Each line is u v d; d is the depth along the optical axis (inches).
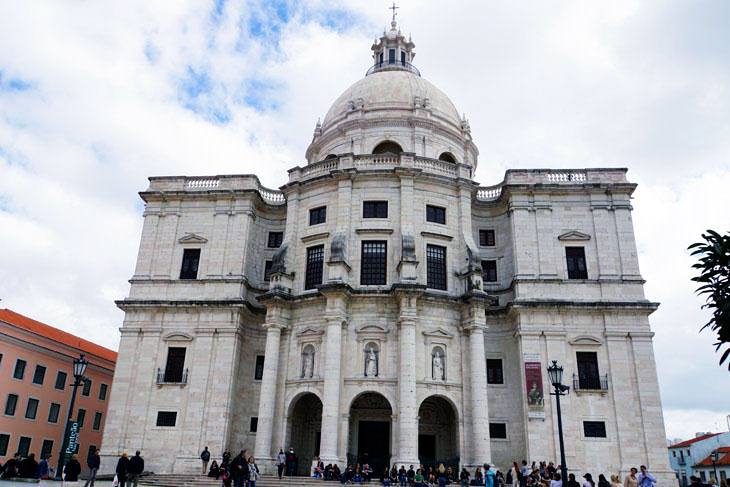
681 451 3449.8
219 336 1669.5
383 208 1669.5
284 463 1417.3
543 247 1692.9
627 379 1535.4
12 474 1133.7
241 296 1716.3
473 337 1517.0
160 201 1861.5
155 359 1670.8
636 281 1627.7
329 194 1704.0
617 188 1718.8
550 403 1519.4
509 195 1753.2
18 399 1968.5
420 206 1667.1
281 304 1595.7
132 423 1610.5
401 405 1418.6
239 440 1633.9
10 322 1963.6
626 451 1473.9
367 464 1364.4
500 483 1326.3
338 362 1465.3
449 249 1649.9
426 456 1557.6
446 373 1499.8
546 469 1299.2
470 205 1718.8
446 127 2017.7
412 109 2007.9
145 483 1290.6
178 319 1702.8
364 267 1615.4
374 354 1499.8
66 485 1040.8
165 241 1814.7
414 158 1704.0
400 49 2396.7
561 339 1579.7
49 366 2118.6
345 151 1990.7
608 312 1592.0
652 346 1558.8
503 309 1676.9
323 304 1556.3
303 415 1633.9
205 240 1797.5
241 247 1777.8
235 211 1822.1
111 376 2458.2
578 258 1688.0
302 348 1553.9
